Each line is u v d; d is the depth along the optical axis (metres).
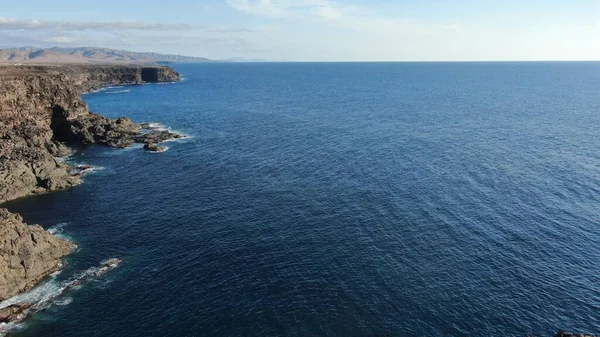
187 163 90.88
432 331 39.22
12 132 88.25
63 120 110.25
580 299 43.56
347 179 78.50
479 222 59.97
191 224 60.59
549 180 76.44
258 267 49.34
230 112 158.00
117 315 41.41
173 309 42.16
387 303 42.97
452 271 48.34
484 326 39.91
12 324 40.12
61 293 44.88
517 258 50.81
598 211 63.03
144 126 129.25
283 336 38.47
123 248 54.12
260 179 79.44
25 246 46.72
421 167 84.88
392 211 64.06
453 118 141.38
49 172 74.81
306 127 127.25
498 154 94.19
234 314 41.34
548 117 142.12
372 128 124.38
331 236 56.66
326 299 43.53
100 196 71.69
